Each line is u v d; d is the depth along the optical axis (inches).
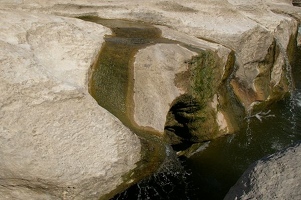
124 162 115.3
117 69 137.2
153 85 139.4
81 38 137.3
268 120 212.2
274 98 228.7
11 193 108.3
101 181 112.0
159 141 132.4
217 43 186.4
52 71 116.9
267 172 99.9
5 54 107.8
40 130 103.7
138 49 144.4
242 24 207.9
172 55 145.6
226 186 160.2
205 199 152.0
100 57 136.9
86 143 108.9
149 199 145.6
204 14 207.5
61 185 106.9
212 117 166.1
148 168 125.3
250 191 96.2
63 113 107.5
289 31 250.2
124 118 131.3
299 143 110.1
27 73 107.4
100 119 112.0
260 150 185.8
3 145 100.0
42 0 179.8
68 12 182.4
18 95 103.0
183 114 157.8
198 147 175.2
